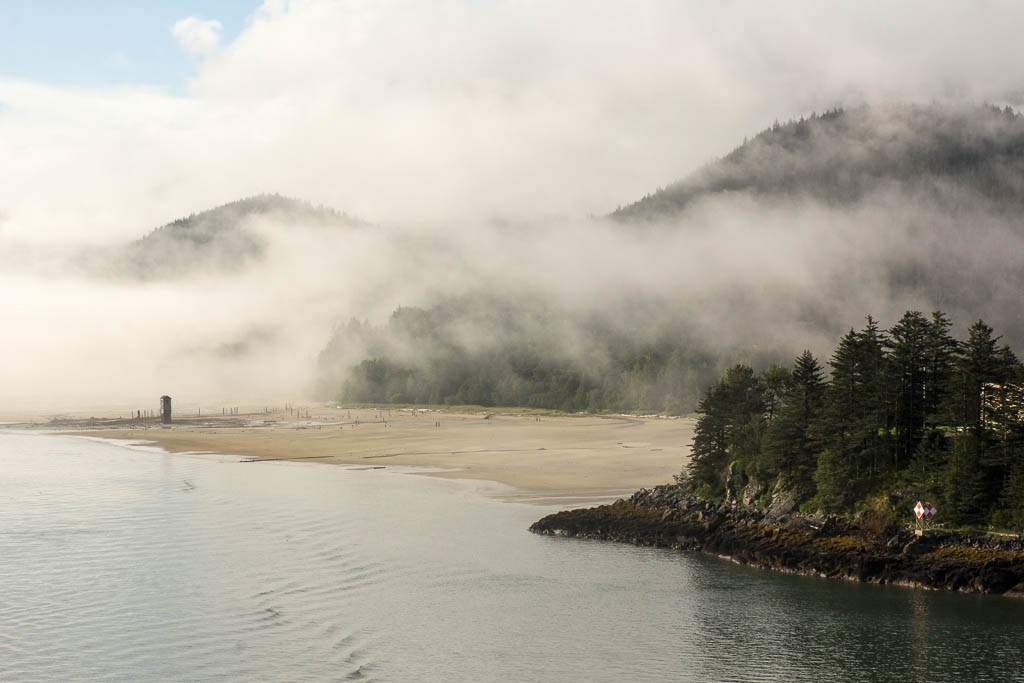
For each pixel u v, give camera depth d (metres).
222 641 54.50
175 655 52.16
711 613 61.75
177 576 67.81
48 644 53.62
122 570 69.25
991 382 73.31
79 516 90.25
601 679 50.66
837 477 76.00
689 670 52.16
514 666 52.09
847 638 57.16
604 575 70.56
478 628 58.22
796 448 81.00
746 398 90.12
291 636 55.69
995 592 64.62
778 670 52.38
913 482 73.75
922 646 55.81
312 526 86.38
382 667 51.31
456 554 76.25
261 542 79.00
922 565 67.69
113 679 48.75
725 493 84.94
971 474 69.50
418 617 60.03
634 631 58.28
